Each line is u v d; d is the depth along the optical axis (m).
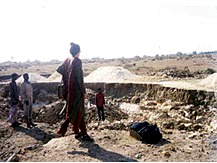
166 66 56.03
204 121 13.18
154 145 7.43
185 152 6.94
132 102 20.75
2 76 40.59
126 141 7.68
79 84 7.11
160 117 14.56
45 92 24.11
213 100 15.16
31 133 9.52
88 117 15.92
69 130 10.30
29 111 10.53
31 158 6.47
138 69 51.91
